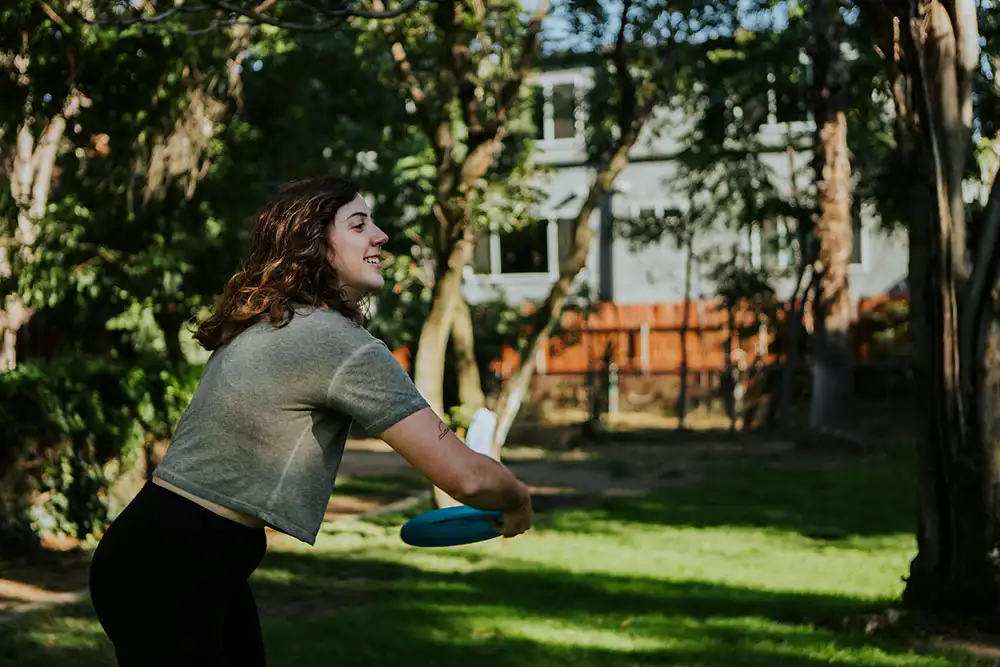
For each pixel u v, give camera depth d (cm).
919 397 739
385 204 2038
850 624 709
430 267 1938
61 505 988
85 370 1034
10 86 1078
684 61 1269
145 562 272
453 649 646
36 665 613
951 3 709
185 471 276
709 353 2683
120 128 1209
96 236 1448
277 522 273
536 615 742
